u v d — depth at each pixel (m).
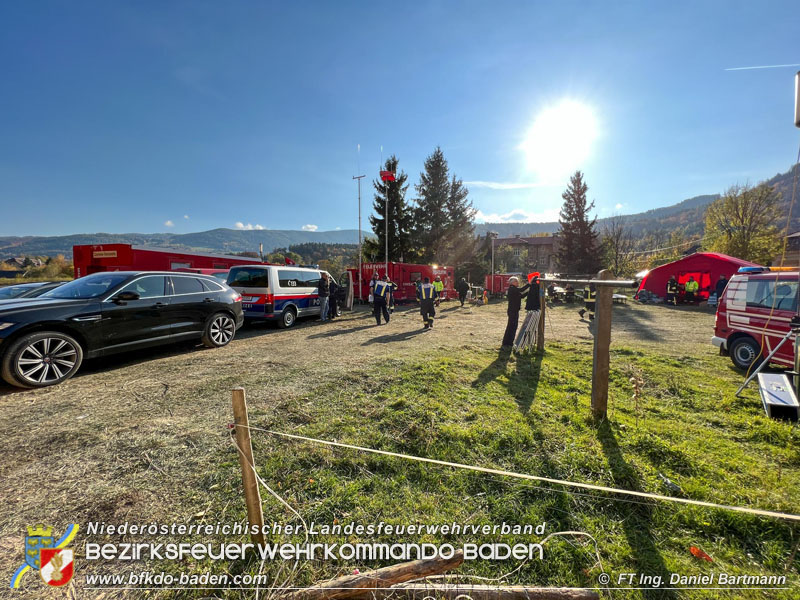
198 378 4.84
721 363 6.47
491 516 2.21
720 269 18.39
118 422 3.45
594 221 39.75
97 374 5.04
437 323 11.20
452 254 37.44
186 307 6.39
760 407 4.25
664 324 11.67
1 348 4.15
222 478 2.54
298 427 3.32
